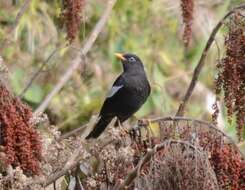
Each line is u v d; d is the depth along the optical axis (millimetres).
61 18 11422
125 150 9227
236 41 10016
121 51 17500
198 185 8539
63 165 9812
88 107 16297
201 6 17406
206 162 8539
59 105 16141
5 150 8406
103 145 9617
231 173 8852
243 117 10008
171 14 17531
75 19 11375
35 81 15844
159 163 8664
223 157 8852
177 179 8594
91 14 16719
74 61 12508
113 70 17500
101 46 17578
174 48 17812
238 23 10219
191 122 9258
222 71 10047
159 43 17641
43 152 9234
